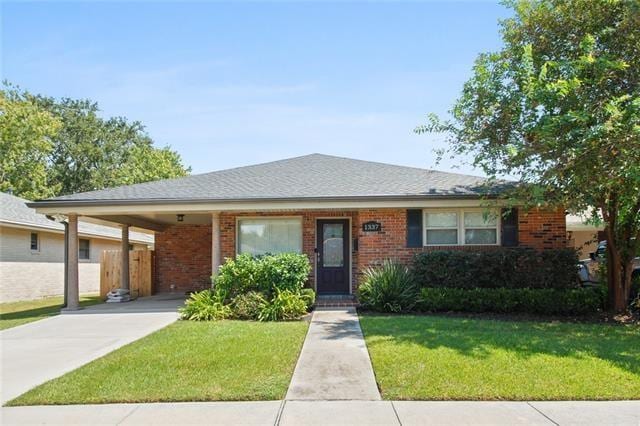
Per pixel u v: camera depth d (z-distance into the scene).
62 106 40.03
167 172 40.06
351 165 15.62
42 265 19.31
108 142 41.38
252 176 14.23
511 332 8.23
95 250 23.67
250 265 11.05
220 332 8.58
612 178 8.52
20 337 8.85
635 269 13.34
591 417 4.58
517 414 4.66
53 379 5.93
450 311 10.86
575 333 8.26
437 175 13.98
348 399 5.12
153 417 4.66
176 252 17.98
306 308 10.72
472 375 5.73
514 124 9.95
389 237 12.18
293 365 6.34
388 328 8.66
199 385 5.52
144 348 7.32
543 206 9.83
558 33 9.80
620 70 8.95
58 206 11.90
